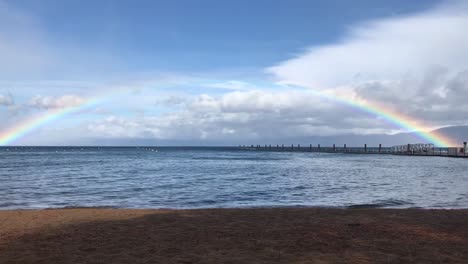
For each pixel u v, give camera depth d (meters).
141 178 38.84
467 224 13.75
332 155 138.25
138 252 9.80
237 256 9.45
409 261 9.09
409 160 88.88
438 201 22.58
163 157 111.12
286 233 12.13
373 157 114.44
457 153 101.81
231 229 12.77
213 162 79.56
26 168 54.16
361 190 28.56
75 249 10.10
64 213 16.02
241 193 26.58
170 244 10.66
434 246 10.52
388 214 16.02
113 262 8.95
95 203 21.84
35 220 14.33
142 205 21.14
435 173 46.81
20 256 9.45
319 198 24.08
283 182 34.81
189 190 28.41
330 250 10.06
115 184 32.62
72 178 38.16
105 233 12.09
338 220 14.55
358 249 10.17
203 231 12.43
